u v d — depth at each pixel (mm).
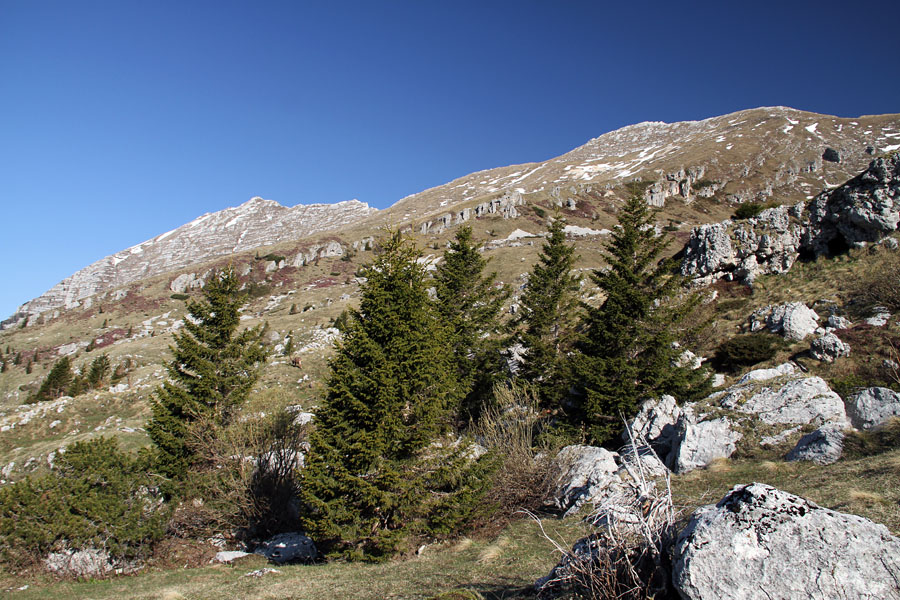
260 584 13062
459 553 13805
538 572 10203
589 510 13938
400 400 16359
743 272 38969
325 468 15719
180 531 19969
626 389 23844
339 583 12094
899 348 22688
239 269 121688
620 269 27609
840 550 4539
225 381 26453
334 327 65438
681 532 5223
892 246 32500
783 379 17500
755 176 141125
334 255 129375
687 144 184250
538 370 29641
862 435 13328
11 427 40219
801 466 13109
